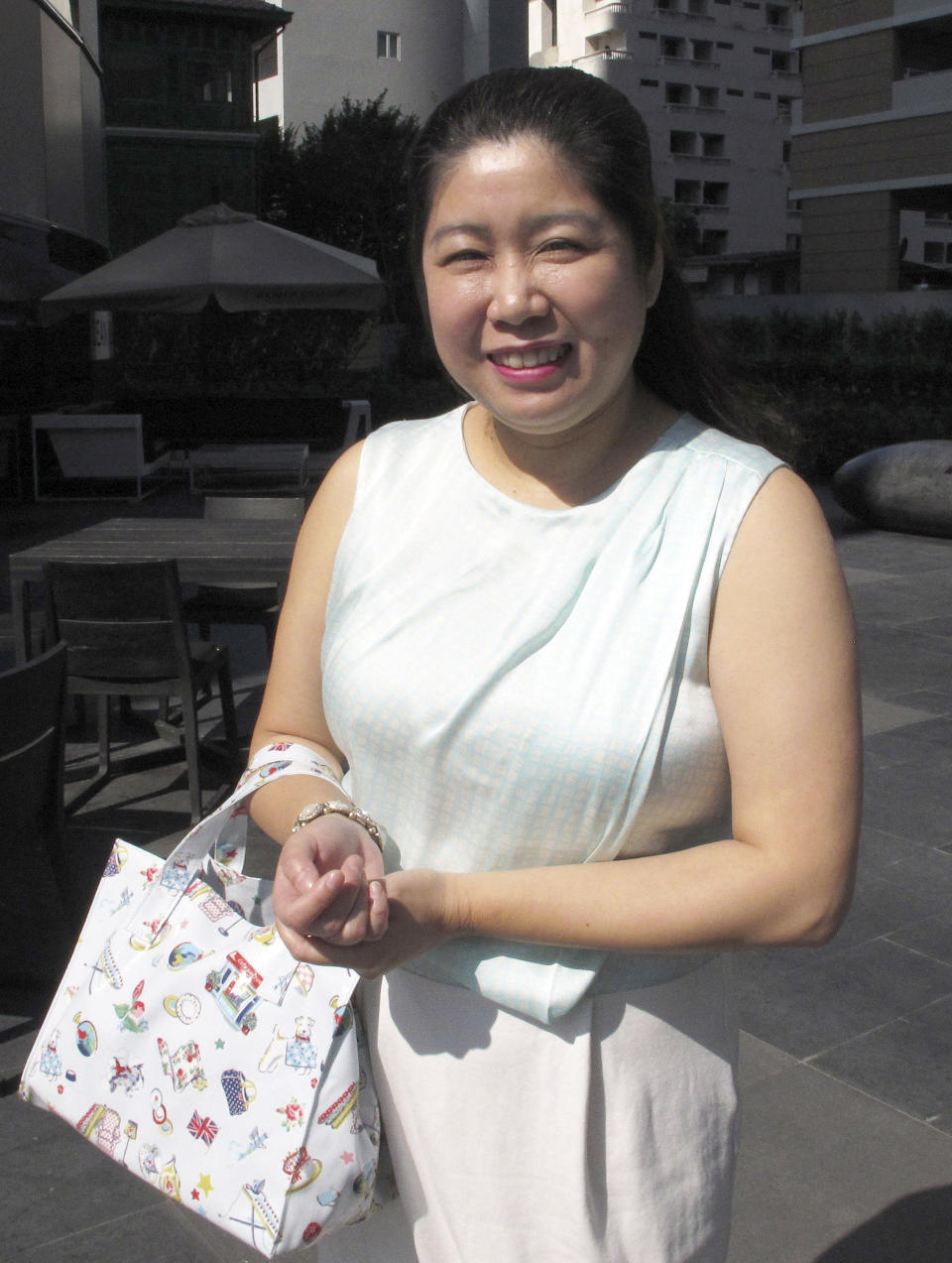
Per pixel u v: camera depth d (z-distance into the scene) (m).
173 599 4.25
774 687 1.04
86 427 12.78
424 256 1.15
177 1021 1.23
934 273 33.72
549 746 1.08
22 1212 2.40
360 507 1.28
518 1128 1.15
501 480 1.21
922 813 4.43
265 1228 1.13
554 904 1.05
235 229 10.74
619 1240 1.14
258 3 23.31
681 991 1.17
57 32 14.20
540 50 73.94
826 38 27.00
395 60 41.47
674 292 1.25
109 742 5.06
